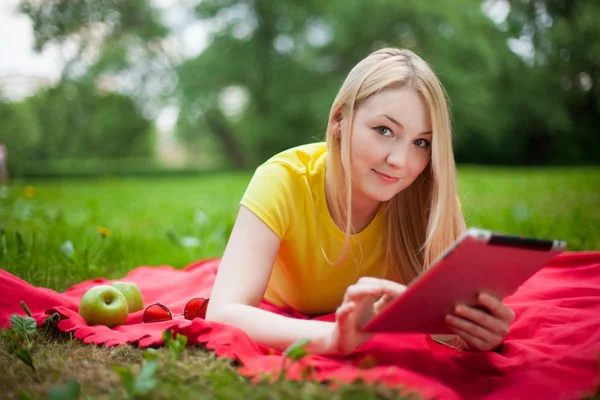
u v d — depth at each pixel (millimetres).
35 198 8156
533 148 26922
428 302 1482
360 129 1794
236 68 24172
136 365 1568
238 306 1771
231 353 1560
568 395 1396
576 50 22062
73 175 21766
